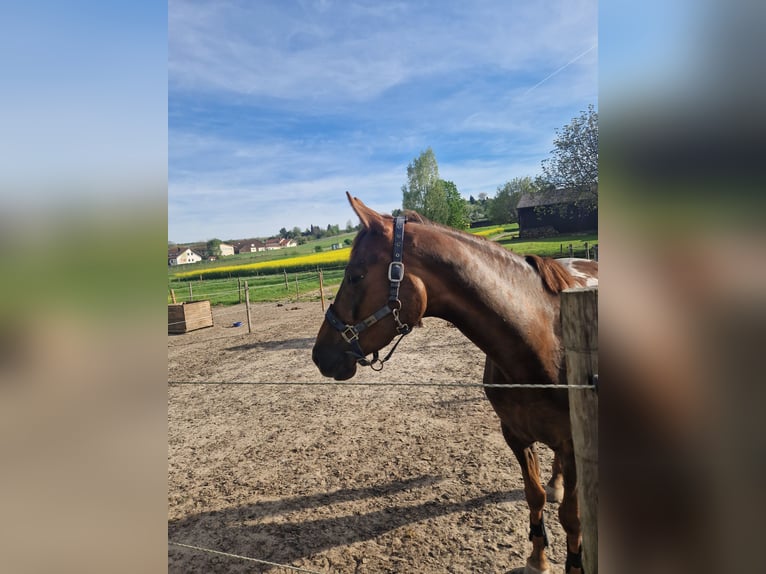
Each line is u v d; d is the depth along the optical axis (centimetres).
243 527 327
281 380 739
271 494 371
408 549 285
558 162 1794
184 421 596
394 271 195
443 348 855
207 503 368
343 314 205
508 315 193
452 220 5116
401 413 533
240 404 649
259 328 1354
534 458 235
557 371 195
